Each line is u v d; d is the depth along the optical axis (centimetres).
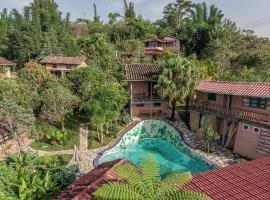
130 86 3516
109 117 2762
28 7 6750
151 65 3788
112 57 5272
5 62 5072
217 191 1102
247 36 6062
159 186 1033
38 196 1548
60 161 2212
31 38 5959
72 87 3325
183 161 2545
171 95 3034
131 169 1123
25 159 1923
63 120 2881
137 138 3131
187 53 7112
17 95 2556
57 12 7575
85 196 1107
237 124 2586
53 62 4947
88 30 8962
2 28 7562
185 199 926
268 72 4538
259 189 1100
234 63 5266
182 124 3272
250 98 2519
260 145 2316
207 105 3006
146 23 7812
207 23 7669
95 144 2678
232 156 2467
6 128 2331
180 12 8600
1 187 1499
